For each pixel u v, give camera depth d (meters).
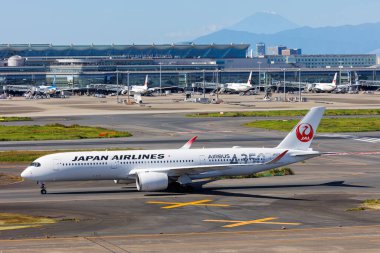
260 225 125.75
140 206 147.00
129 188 170.75
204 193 163.00
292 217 133.62
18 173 197.25
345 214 136.38
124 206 147.00
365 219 131.00
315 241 110.44
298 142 172.12
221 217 134.12
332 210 141.00
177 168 160.38
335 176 188.50
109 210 142.50
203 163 165.62
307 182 178.50
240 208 144.00
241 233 118.25
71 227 124.56
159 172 161.12
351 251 103.31
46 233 119.12
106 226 125.56
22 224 127.75
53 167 160.25
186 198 156.12
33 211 141.88
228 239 112.88
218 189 168.50
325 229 121.06
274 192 163.75
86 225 126.62
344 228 121.88
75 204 149.62
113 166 161.75
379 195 159.50
